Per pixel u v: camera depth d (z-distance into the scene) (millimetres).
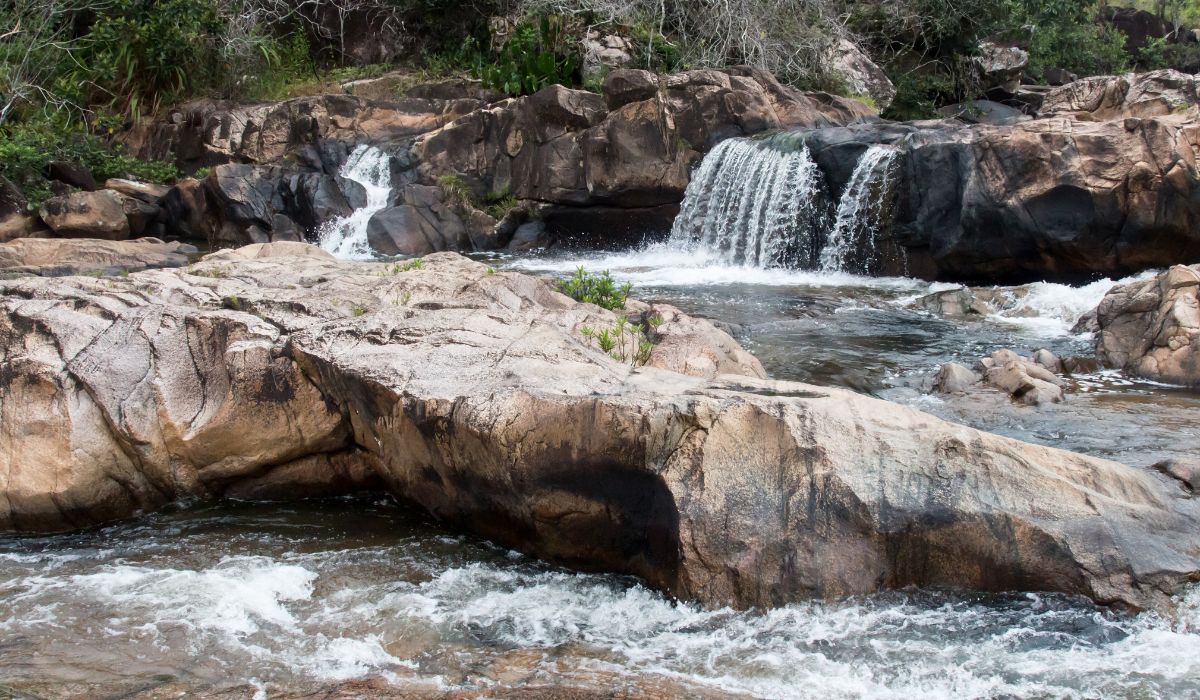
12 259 14594
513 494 5680
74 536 6359
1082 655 4629
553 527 5633
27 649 4844
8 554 6039
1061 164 12781
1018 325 11383
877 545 5055
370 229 17578
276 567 5723
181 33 21703
